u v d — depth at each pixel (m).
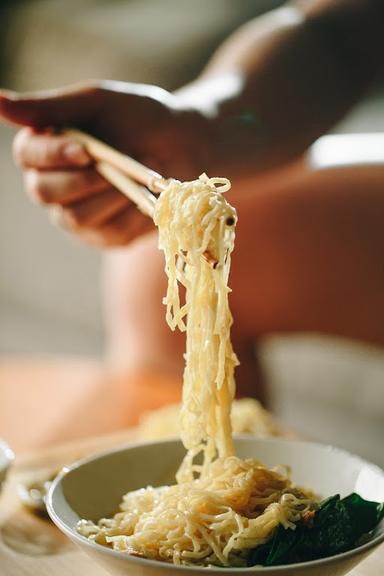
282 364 1.56
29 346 1.79
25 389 0.86
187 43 1.72
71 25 1.91
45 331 1.86
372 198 1.03
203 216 0.51
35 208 1.88
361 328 1.06
